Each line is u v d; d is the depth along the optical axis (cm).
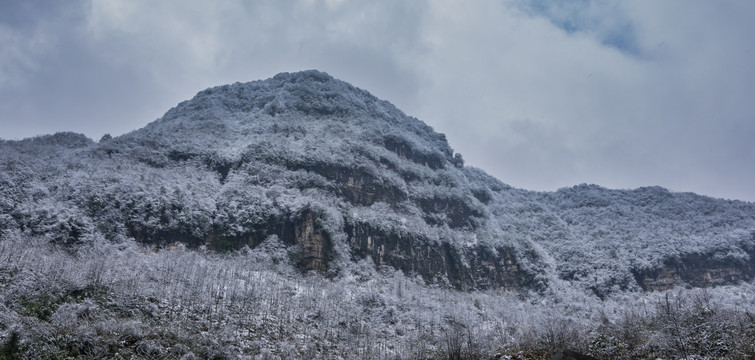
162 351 5247
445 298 12500
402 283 13050
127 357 4997
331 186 15262
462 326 9725
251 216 12988
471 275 16050
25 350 4634
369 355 7075
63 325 5319
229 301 7900
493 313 11919
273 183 14412
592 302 15012
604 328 6881
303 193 14512
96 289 6725
